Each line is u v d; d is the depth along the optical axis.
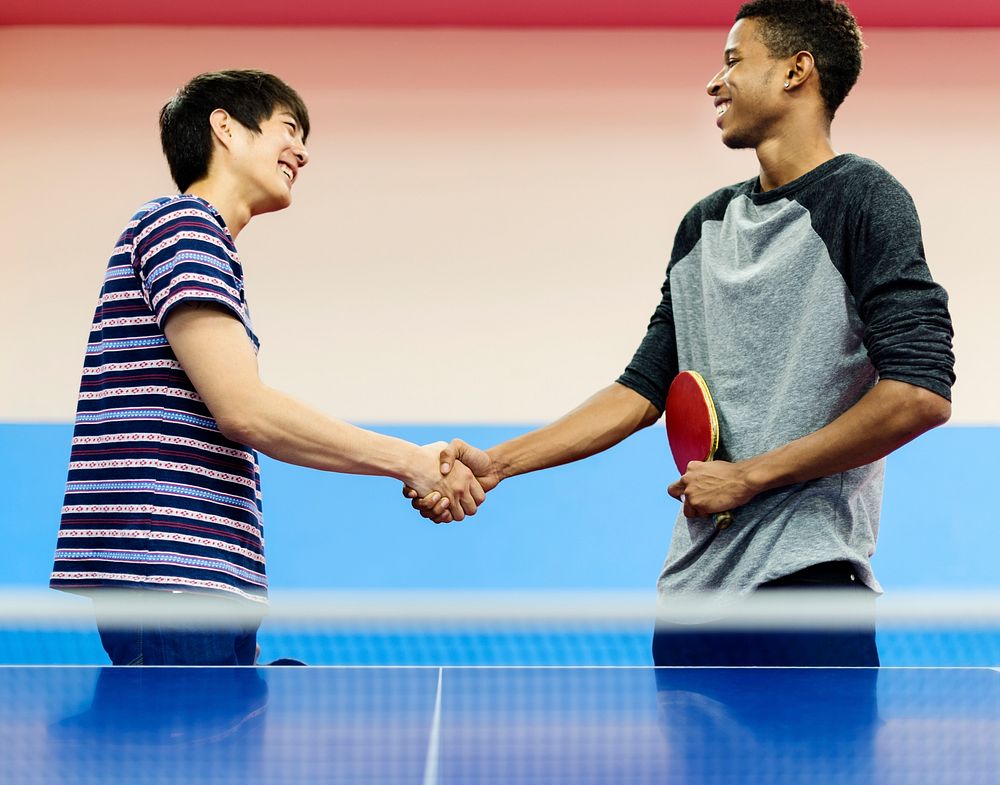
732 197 1.82
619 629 4.43
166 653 1.51
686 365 1.82
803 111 1.73
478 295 5.55
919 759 0.91
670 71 5.66
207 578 1.52
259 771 0.87
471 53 5.68
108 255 5.62
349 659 4.43
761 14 1.77
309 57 5.69
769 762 0.90
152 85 5.69
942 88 5.61
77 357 5.54
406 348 5.52
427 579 4.99
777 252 1.67
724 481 1.61
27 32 5.68
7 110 5.65
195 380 1.54
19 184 5.62
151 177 5.67
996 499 5.07
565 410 5.47
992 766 0.89
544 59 5.68
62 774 0.85
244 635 1.64
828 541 1.57
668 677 1.30
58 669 1.30
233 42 5.69
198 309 1.54
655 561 4.99
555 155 5.64
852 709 1.11
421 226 5.61
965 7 5.48
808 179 1.67
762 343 1.66
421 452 1.94
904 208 1.58
